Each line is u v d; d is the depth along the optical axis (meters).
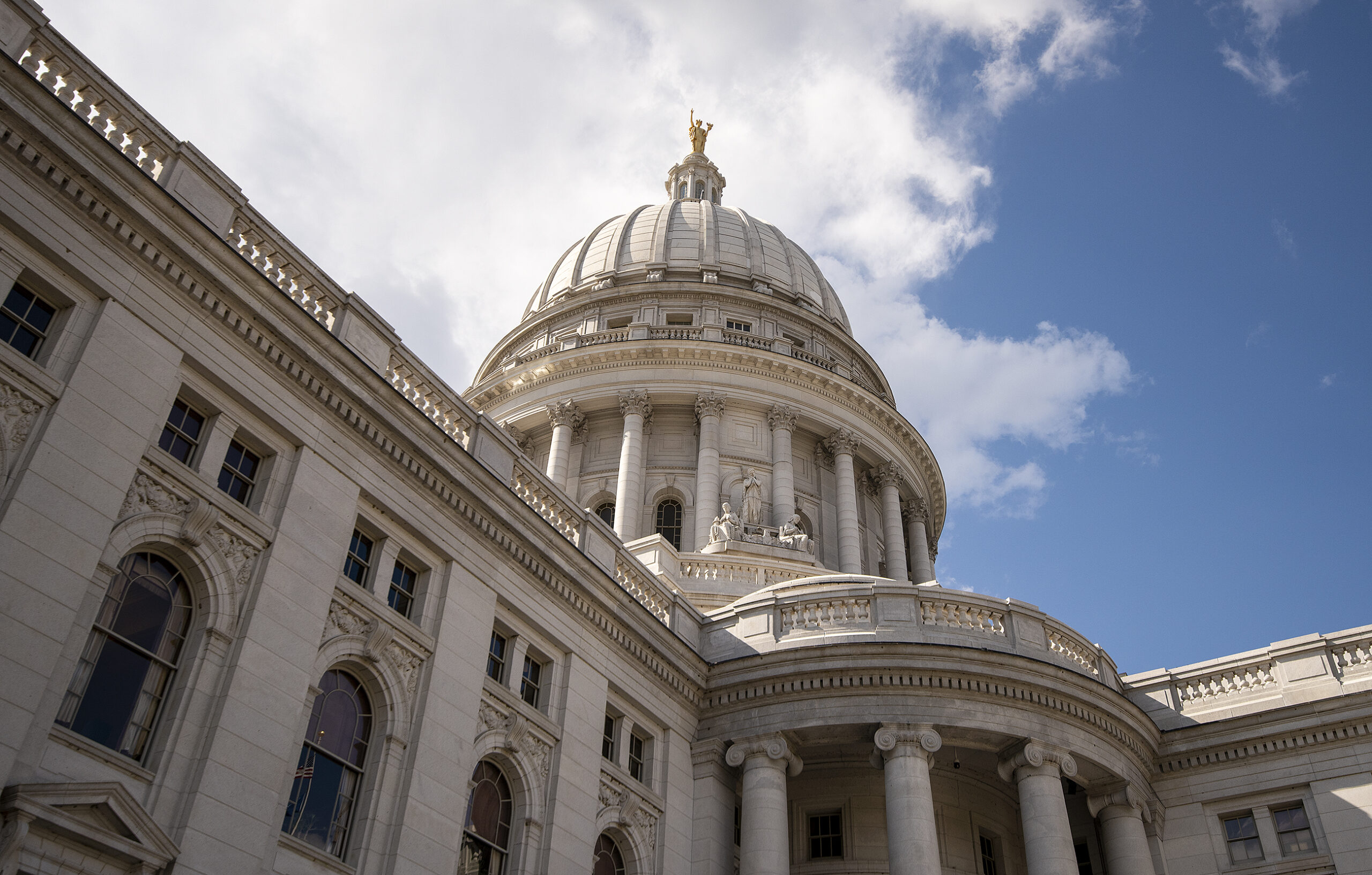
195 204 22.77
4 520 17.72
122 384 20.19
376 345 26.34
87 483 19.06
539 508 30.38
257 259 24.41
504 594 27.28
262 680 20.73
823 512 57.97
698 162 84.81
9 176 19.50
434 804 23.33
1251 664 34.16
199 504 20.81
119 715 18.95
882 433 61.88
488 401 62.78
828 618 33.44
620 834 29.12
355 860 21.81
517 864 25.39
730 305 65.69
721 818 31.34
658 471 57.38
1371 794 30.53
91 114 21.67
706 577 45.75
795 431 59.50
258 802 19.97
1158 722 34.56
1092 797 32.62
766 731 31.73
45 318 19.91
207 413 22.14
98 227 20.67
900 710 31.20
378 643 23.58
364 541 24.77
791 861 33.66
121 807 17.77
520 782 26.33
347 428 24.50
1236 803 32.59
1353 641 33.03
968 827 34.44
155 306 21.27
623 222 73.69
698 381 58.84
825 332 67.25
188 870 18.44
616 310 65.88
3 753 16.70
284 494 22.67
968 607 33.56
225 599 20.86
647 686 31.33
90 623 18.66
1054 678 31.84
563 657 28.78
